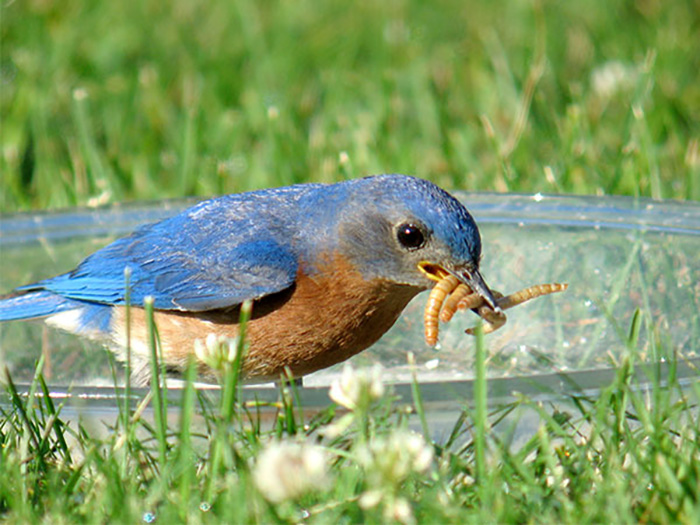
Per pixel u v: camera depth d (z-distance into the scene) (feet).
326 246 35.06
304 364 36.17
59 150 59.57
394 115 60.29
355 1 76.79
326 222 35.24
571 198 43.83
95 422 30.42
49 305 39.11
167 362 37.04
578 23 71.77
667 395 29.17
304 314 35.29
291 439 29.01
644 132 50.96
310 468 25.12
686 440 28.22
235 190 53.67
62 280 38.99
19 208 54.19
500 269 42.60
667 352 35.96
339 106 60.95
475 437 27.73
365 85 63.93
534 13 71.15
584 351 39.34
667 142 56.08
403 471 25.22
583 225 42.52
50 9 73.72
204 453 29.68
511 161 53.98
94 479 27.81
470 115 61.36
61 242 44.55
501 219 43.50
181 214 37.86
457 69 65.57
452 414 28.89
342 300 35.17
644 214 42.50
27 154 58.44
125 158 57.82
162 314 36.70
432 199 34.12
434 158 56.24
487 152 57.52
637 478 26.99
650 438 28.09
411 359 32.12
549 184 51.37
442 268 34.12
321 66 67.82
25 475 28.63
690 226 41.32
